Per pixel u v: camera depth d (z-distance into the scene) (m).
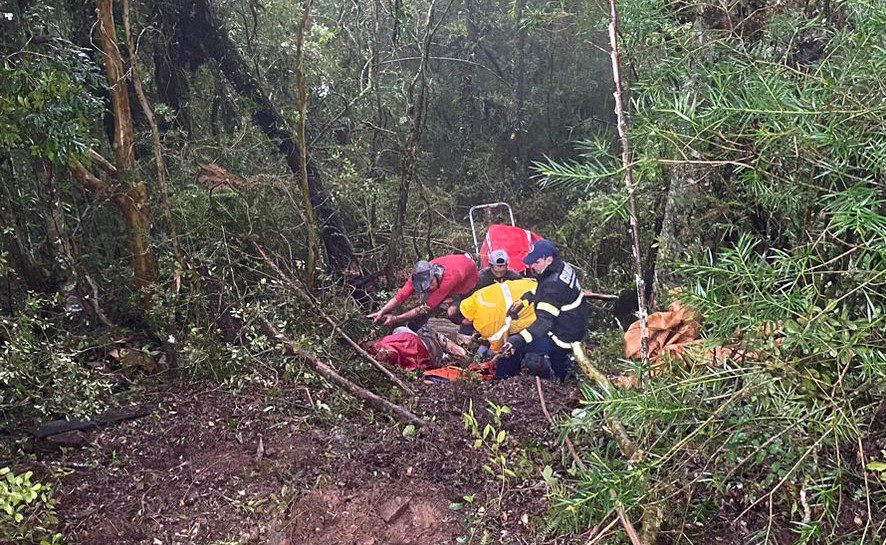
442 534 2.85
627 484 2.16
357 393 3.78
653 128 2.18
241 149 6.16
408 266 7.58
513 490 2.99
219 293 4.42
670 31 3.21
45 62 3.75
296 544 2.88
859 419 2.05
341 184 7.31
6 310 4.34
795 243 2.44
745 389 2.08
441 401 3.77
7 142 3.65
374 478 3.19
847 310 1.98
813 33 3.20
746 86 2.21
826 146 2.09
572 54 10.41
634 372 2.40
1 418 3.55
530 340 4.33
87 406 3.60
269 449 3.43
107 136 5.41
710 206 3.81
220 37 6.13
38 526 2.84
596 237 6.74
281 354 4.20
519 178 10.75
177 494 3.17
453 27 10.04
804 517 2.19
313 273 5.02
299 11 7.55
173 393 3.98
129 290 4.69
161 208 4.64
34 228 4.82
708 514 2.56
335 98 7.82
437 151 10.70
